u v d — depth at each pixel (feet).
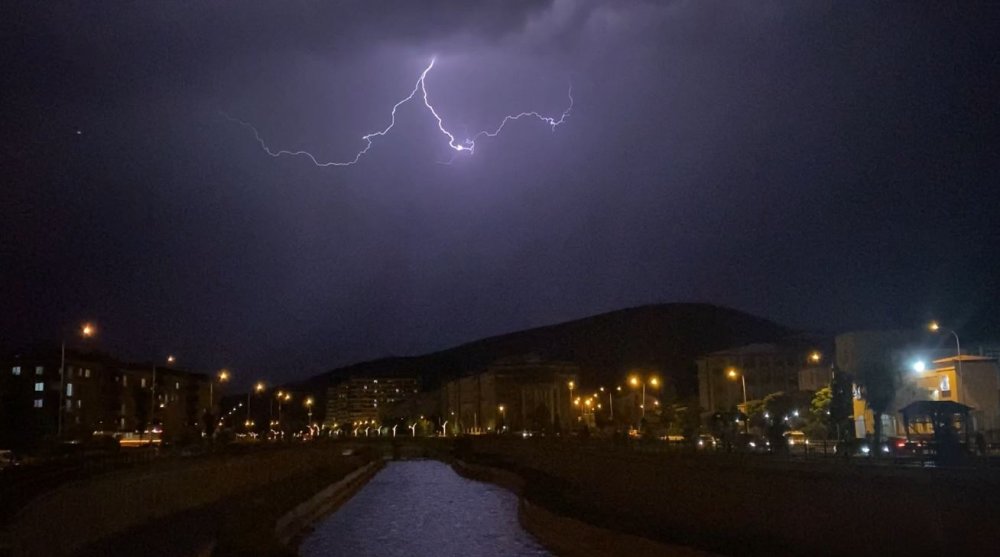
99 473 158.30
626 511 191.83
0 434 346.74
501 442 459.32
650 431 367.04
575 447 303.07
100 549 114.11
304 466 365.81
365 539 191.62
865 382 252.42
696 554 121.70
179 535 129.49
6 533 82.74
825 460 158.20
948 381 244.22
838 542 111.24
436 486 359.25
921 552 98.43
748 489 135.44
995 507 91.30
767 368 468.75
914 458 154.71
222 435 433.48
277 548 120.16
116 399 441.27
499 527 214.28
